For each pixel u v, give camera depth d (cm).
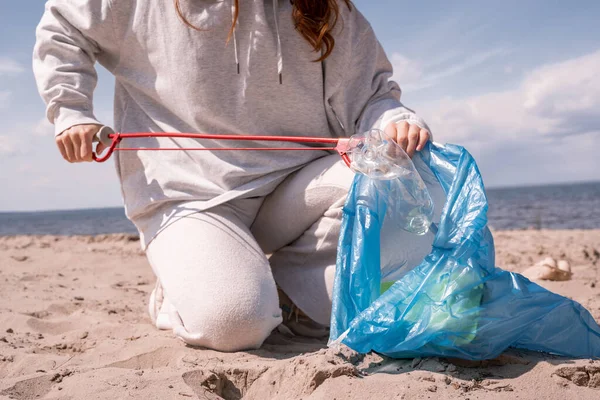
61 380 161
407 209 171
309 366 152
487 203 164
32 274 411
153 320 232
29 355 186
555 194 7200
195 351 184
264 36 193
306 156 214
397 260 175
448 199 167
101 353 188
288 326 215
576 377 149
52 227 3972
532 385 146
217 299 181
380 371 157
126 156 211
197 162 204
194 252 189
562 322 165
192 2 189
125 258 511
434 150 186
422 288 155
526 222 1644
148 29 197
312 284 205
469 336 154
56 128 195
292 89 202
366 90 216
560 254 470
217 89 195
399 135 185
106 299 305
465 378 150
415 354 161
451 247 160
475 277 155
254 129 203
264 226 222
